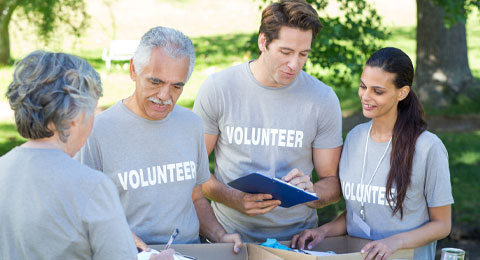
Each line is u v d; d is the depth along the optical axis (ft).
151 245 7.24
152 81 6.98
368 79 7.71
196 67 34.35
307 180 8.08
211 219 8.49
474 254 15.64
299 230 9.04
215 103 8.70
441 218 7.90
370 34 17.97
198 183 8.31
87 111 5.38
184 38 7.08
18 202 5.20
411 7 54.08
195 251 7.51
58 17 21.72
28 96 5.14
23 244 5.15
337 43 18.02
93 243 5.22
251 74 8.59
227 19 50.26
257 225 8.96
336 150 8.84
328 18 17.98
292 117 8.61
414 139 7.77
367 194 8.12
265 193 8.07
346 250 8.59
